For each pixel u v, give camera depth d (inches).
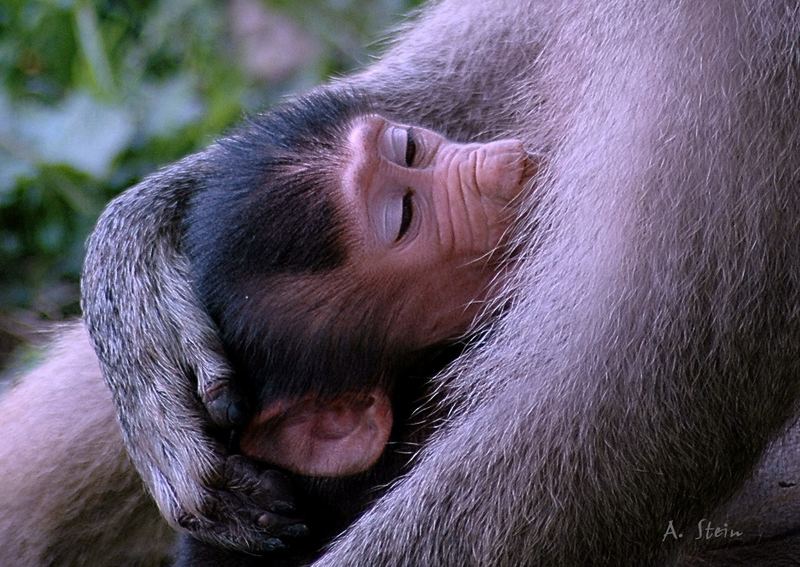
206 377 279.0
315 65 562.9
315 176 275.9
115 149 492.7
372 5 578.9
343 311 273.9
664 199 242.2
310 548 281.6
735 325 243.6
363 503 281.9
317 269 273.9
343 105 287.6
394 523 262.8
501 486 253.9
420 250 274.7
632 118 246.2
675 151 241.9
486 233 275.7
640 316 244.1
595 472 249.0
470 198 275.3
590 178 250.7
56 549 361.4
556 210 258.7
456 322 278.8
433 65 344.8
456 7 347.3
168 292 298.5
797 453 290.2
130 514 360.8
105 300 307.1
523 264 267.4
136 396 292.8
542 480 251.1
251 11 585.6
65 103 514.6
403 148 277.9
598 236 246.8
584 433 248.2
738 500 291.1
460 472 257.8
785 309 245.6
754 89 241.0
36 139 495.2
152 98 526.0
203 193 297.0
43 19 552.7
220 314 284.4
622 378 245.8
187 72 554.9
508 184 276.1
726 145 241.0
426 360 281.6
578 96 274.7
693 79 242.7
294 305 274.8
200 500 278.5
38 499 357.4
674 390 245.1
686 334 243.6
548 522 251.9
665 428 246.5
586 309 247.0
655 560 258.7
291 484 280.8
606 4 261.3
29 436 358.0
